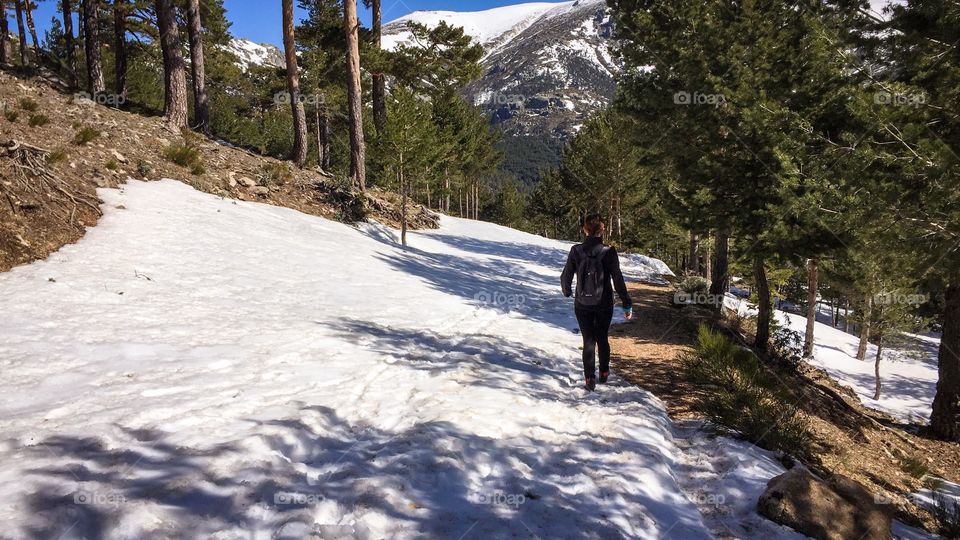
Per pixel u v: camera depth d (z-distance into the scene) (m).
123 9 22.19
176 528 2.45
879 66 6.90
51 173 8.75
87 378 4.27
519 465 3.65
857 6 7.11
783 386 6.69
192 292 7.37
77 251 7.59
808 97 8.48
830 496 3.42
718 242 15.90
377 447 3.67
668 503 3.40
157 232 9.46
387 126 16.81
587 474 3.59
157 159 13.77
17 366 4.28
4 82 13.43
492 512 2.98
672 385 6.35
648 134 13.80
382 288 10.48
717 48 9.71
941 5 5.88
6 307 5.47
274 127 48.16
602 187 30.84
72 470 2.83
